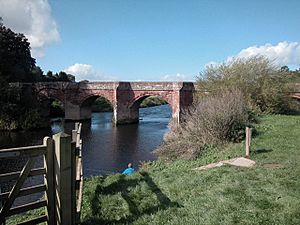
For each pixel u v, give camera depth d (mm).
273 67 30047
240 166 11180
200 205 7383
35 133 40719
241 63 29953
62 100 53500
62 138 5824
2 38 53219
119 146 31297
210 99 20891
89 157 26453
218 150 16109
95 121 53812
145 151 28828
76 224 6570
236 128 17953
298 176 9172
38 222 5980
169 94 45031
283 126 21016
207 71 33844
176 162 15930
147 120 54469
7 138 36906
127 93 48844
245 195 7734
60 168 5824
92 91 51438
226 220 6324
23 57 58719
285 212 6531
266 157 12422
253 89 28922
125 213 7309
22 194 5676
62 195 5887
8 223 7969
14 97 45844
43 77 77438
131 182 10516
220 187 8594
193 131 18266
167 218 6719
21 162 23062
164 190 9070
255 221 6184
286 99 30859
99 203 8195
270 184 8586
